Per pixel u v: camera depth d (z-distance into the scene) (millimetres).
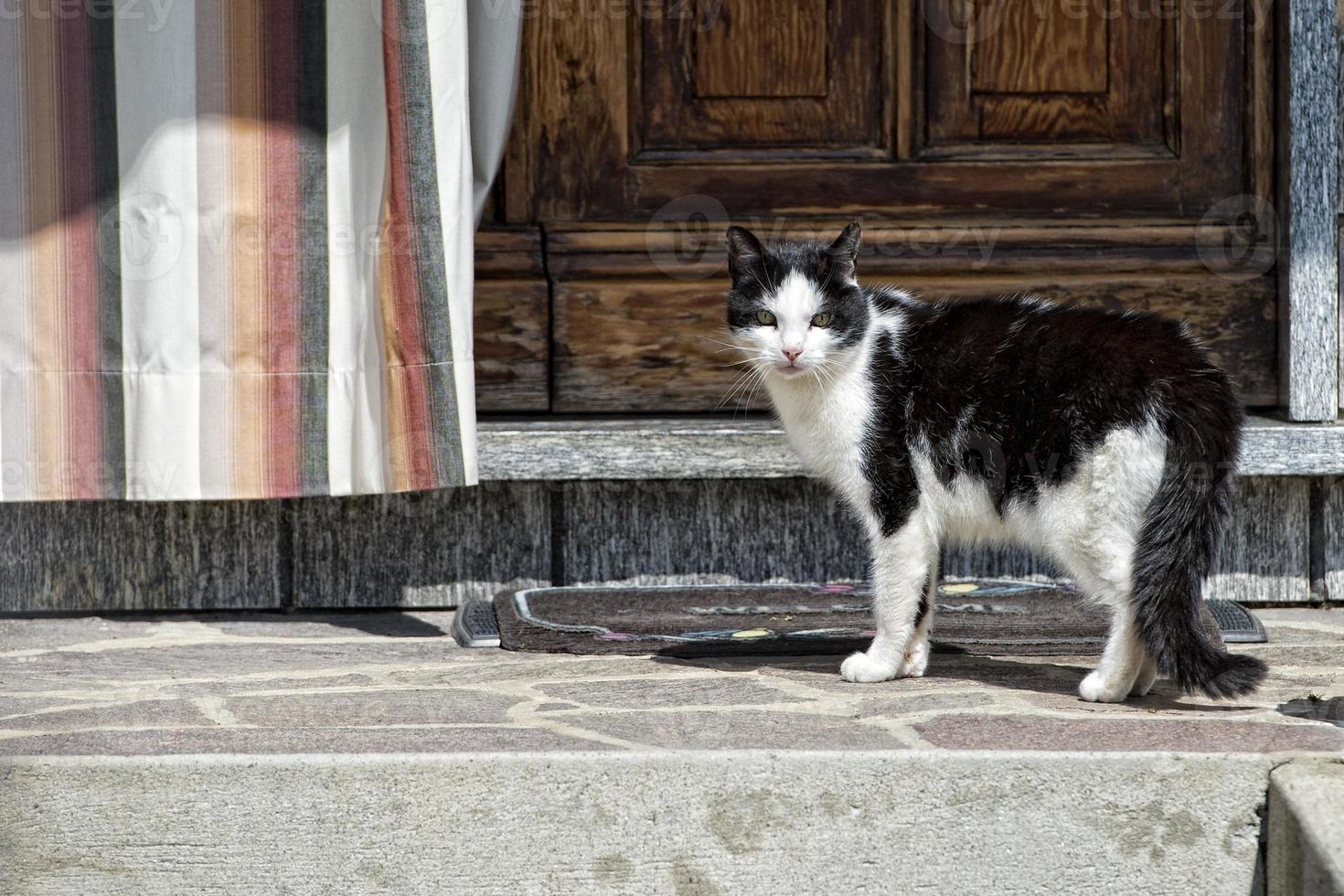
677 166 5895
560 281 5828
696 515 5438
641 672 4277
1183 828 3246
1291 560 5375
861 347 4086
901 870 3275
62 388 4832
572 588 5395
